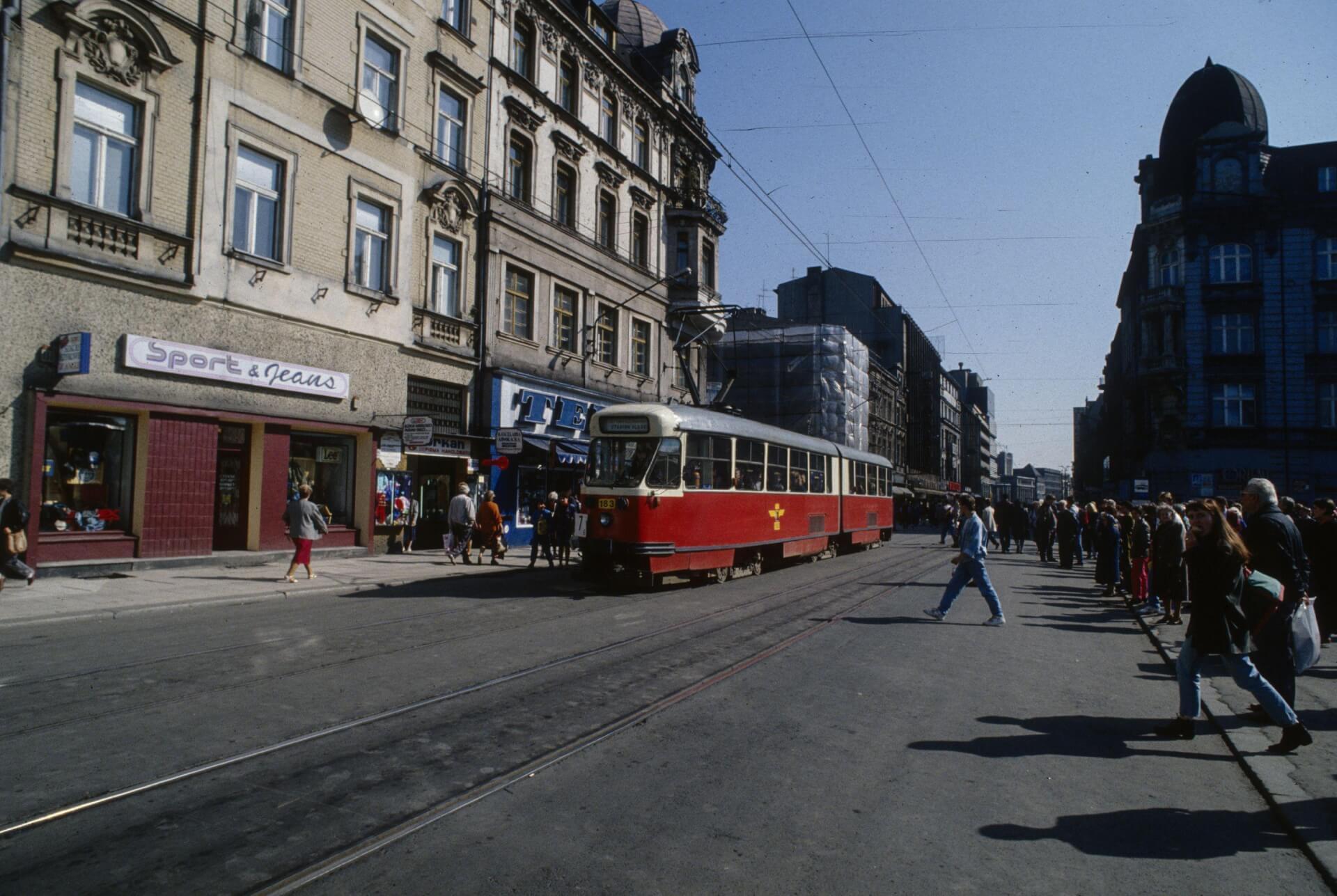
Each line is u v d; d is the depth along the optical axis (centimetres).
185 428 1517
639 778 509
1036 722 662
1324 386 4016
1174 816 472
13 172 1261
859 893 369
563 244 2591
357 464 1936
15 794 456
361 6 1875
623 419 1485
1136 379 4728
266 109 1656
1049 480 19350
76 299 1345
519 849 404
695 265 3262
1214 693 772
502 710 649
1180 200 4259
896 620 1186
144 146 1442
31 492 1284
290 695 678
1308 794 491
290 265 1712
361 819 434
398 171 1988
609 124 2884
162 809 441
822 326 5416
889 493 3139
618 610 1211
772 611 1231
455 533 1877
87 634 935
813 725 630
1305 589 624
